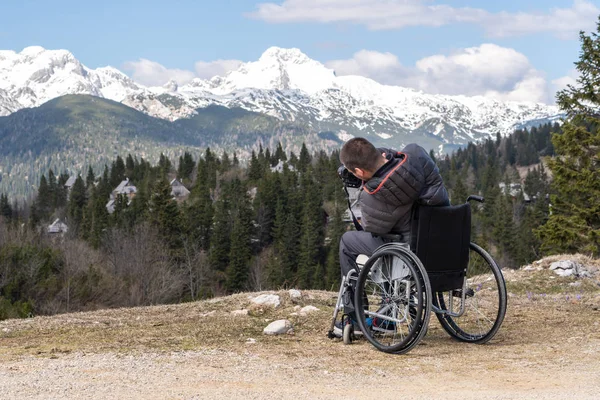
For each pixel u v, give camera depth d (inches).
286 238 3506.4
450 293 211.8
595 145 956.6
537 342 207.8
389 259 199.9
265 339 215.3
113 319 265.9
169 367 167.2
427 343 211.0
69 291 1309.1
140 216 3240.7
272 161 7386.8
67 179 6560.0
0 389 141.9
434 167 194.5
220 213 3449.8
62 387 143.3
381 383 153.5
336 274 3134.8
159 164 6560.0
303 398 137.3
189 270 2076.8
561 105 978.7
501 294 204.7
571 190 957.8
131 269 1685.5
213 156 6658.5
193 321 255.1
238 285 2871.6
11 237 1556.3
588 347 195.0
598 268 460.4
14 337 225.6
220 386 146.7
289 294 308.8
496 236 3383.4
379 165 191.2
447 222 193.9
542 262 473.7
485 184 6373.0
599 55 948.6
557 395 138.8
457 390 146.2
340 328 216.5
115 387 143.7
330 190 4677.7
